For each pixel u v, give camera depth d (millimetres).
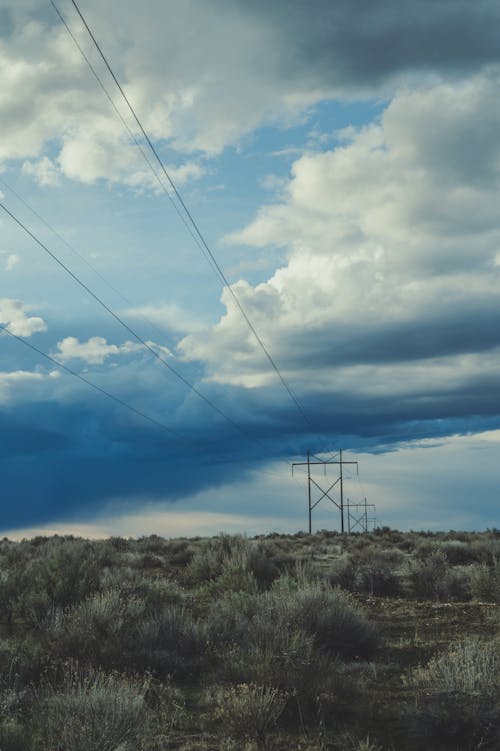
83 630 13836
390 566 28984
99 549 33781
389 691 11391
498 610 19203
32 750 8320
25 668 11734
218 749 8906
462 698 9461
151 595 20438
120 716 8555
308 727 9680
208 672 12734
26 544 45594
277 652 12117
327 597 15531
